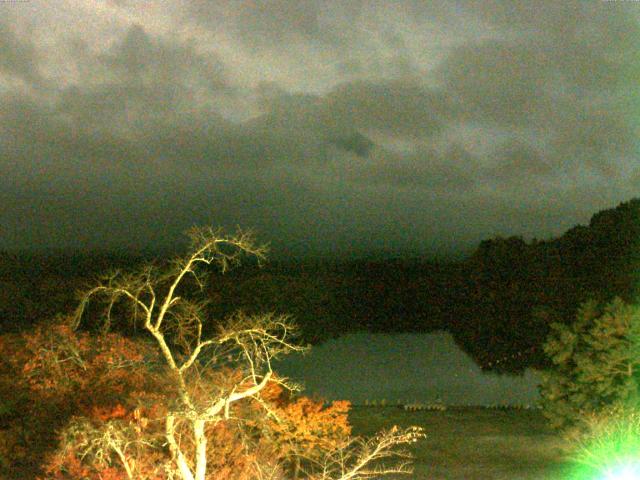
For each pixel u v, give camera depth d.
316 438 10.60
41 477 9.35
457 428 16.23
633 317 12.88
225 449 9.22
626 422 11.32
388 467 12.13
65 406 10.88
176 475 8.29
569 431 12.64
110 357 11.65
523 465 12.36
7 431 10.45
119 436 8.14
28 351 11.78
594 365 12.91
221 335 8.51
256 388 7.90
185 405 7.95
